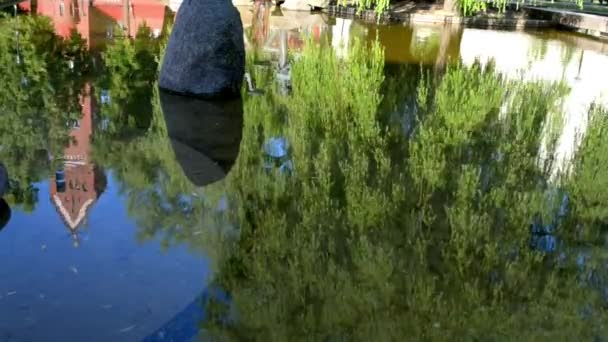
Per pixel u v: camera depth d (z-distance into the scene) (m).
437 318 2.73
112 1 13.00
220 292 2.75
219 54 6.02
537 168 4.82
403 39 11.94
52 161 4.10
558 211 4.04
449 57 10.02
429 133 5.62
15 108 5.33
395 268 3.17
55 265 2.78
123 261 2.87
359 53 9.59
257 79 7.10
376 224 3.70
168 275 2.80
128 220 3.31
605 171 4.78
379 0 13.67
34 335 2.28
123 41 9.22
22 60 7.43
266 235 3.42
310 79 7.29
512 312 2.82
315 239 3.43
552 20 15.47
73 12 12.02
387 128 5.71
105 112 5.43
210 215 3.54
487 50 11.09
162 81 6.25
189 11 6.03
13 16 11.07
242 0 15.30
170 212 3.49
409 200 4.09
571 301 2.94
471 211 3.96
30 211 3.29
